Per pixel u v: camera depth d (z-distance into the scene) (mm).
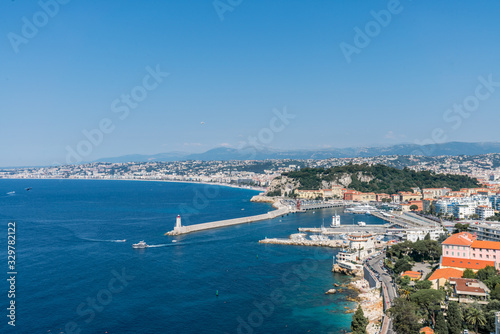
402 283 199250
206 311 190125
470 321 141250
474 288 164250
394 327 151500
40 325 175875
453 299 160625
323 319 181375
